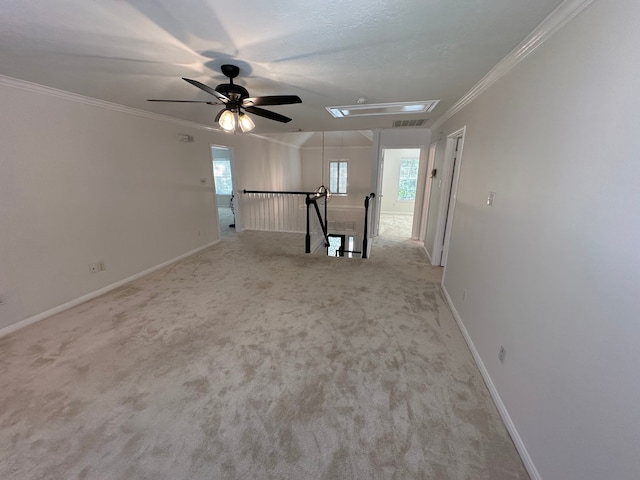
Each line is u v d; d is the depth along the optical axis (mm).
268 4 1257
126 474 1340
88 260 3072
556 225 1243
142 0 1219
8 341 2326
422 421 1620
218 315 2770
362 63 1981
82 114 2908
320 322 2648
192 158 4637
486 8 1280
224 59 1913
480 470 1361
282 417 1646
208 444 1489
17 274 2484
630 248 851
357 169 9273
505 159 1833
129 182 3504
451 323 2648
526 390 1415
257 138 6762
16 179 2432
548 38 1390
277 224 6953
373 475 1341
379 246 5250
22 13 1327
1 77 2240
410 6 1273
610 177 942
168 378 1941
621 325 878
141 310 2859
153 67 2049
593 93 1050
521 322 1506
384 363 2094
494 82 2092
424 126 4855
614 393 899
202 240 5000
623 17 912
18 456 1411
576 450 1060
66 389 1832
